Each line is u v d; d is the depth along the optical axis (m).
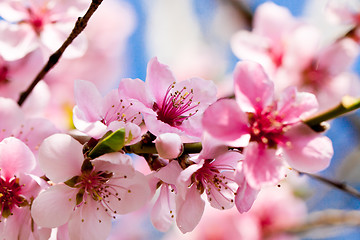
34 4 0.39
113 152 0.31
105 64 0.47
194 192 0.32
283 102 0.31
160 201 0.33
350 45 0.48
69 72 0.45
